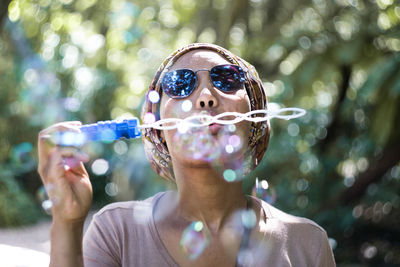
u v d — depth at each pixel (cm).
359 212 493
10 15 453
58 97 671
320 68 445
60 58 621
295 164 538
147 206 122
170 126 109
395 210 493
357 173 519
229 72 112
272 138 543
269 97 524
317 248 122
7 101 662
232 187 117
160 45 693
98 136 106
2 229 651
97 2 598
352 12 454
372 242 478
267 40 496
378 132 436
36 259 274
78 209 99
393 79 399
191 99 111
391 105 413
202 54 117
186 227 116
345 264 458
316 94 557
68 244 100
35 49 572
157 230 117
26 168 702
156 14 650
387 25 439
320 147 545
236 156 112
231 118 110
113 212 122
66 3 557
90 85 757
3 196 677
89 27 620
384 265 453
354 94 496
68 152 100
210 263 115
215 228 117
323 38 455
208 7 581
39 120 664
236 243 117
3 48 539
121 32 643
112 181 679
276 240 120
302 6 502
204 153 105
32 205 712
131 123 108
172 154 112
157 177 502
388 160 455
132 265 115
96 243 119
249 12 520
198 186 113
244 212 122
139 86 766
